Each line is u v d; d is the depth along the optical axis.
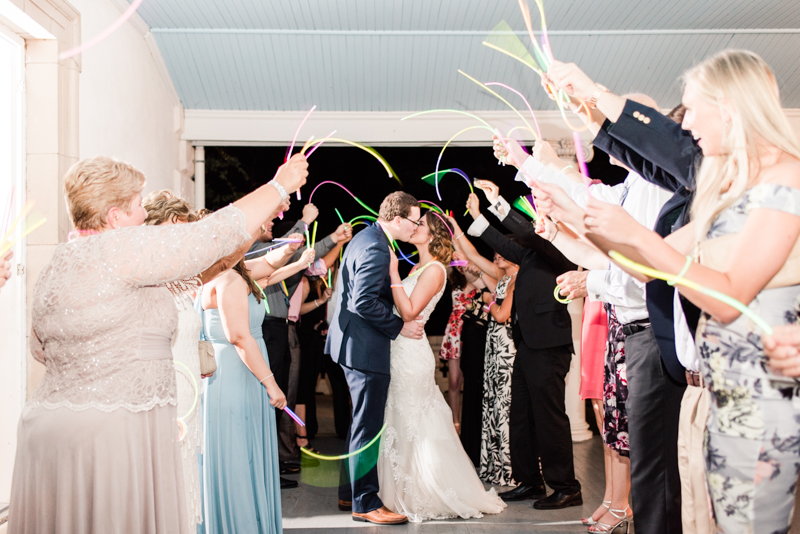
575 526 2.90
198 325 2.17
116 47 3.44
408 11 3.80
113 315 1.39
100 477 1.36
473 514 3.06
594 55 4.18
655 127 1.53
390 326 2.98
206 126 4.54
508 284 3.72
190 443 2.04
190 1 3.66
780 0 3.65
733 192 1.17
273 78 4.34
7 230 2.52
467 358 4.25
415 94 4.50
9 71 2.68
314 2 3.71
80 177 1.50
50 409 1.38
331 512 3.18
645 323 1.92
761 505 1.14
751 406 1.14
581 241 2.14
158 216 2.06
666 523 1.87
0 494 2.59
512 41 4.09
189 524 1.99
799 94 4.41
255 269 2.78
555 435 3.19
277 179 1.51
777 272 1.11
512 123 4.62
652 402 1.89
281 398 2.46
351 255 3.09
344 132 4.65
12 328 2.64
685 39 4.06
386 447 3.13
